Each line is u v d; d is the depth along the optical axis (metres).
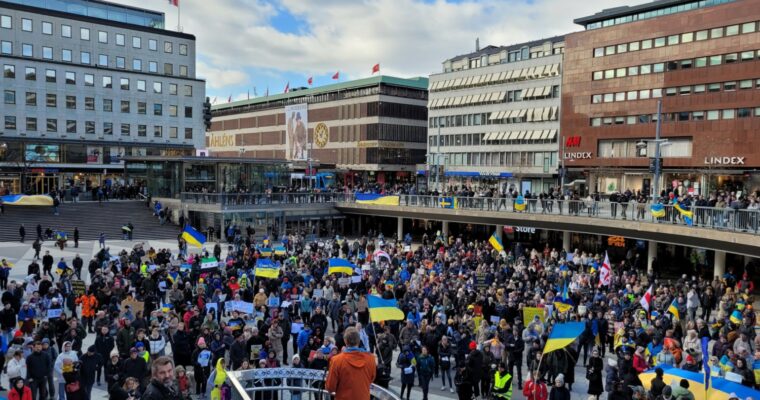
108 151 80.81
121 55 82.56
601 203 40.59
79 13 81.00
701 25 58.91
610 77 66.94
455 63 88.38
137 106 83.38
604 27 67.31
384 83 91.56
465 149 84.69
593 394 16.20
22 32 75.19
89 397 14.74
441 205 53.22
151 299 22.47
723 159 57.16
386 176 95.38
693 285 26.47
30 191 70.44
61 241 44.28
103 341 16.38
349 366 6.21
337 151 98.69
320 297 23.97
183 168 59.16
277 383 8.20
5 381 17.02
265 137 117.81
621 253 48.81
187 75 88.25
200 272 28.28
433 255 36.50
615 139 66.81
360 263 32.00
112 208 61.09
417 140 96.44
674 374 13.55
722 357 16.62
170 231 54.78
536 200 45.53
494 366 16.84
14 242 47.91
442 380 18.39
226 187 61.97
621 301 23.81
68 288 24.12
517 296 22.39
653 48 62.88
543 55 76.44
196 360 16.14
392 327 21.11
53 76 76.62
